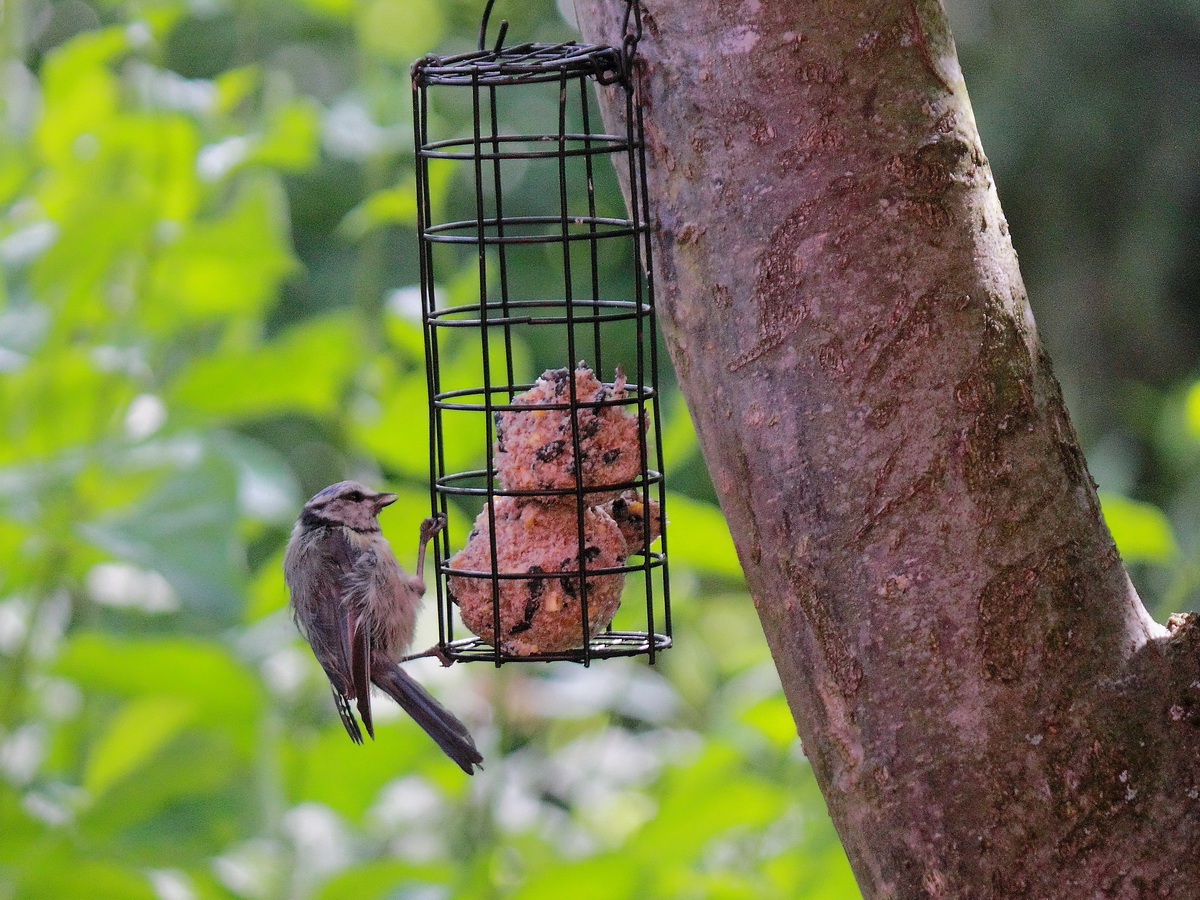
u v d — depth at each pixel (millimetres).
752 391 5684
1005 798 5180
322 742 11523
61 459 10930
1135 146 17438
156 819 10977
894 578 5367
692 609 15742
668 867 10711
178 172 11656
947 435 5387
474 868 11055
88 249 11148
